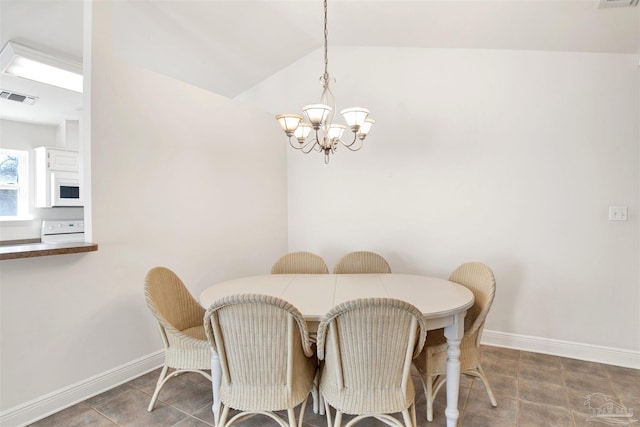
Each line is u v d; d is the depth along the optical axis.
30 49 2.81
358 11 2.80
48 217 4.53
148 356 2.57
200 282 2.99
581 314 2.77
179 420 1.99
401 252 3.38
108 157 2.32
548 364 2.68
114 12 2.58
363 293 2.10
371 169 3.49
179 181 2.80
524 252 2.92
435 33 2.91
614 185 2.64
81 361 2.19
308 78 3.72
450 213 3.17
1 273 1.86
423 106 3.25
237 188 3.36
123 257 2.41
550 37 2.60
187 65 3.45
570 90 2.75
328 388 1.66
